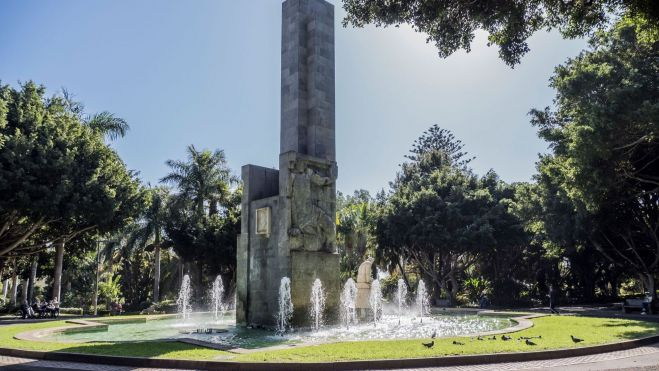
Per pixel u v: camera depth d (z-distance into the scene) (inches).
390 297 1787.6
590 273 1704.0
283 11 884.6
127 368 416.8
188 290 1740.9
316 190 791.1
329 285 771.4
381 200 2112.5
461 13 507.5
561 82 976.9
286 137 830.5
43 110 1205.1
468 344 486.9
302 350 459.2
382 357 416.2
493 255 1743.4
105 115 1508.4
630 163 995.9
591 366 400.8
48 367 421.4
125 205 1332.4
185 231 1644.9
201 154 1739.7
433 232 1509.6
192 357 430.6
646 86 829.2
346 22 542.3
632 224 1248.8
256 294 782.5
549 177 1284.4
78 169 1179.3
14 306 1432.1
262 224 786.2
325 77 844.6
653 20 445.4
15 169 1048.8
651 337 563.2
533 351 447.2
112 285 2114.9
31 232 1205.7
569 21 495.2
